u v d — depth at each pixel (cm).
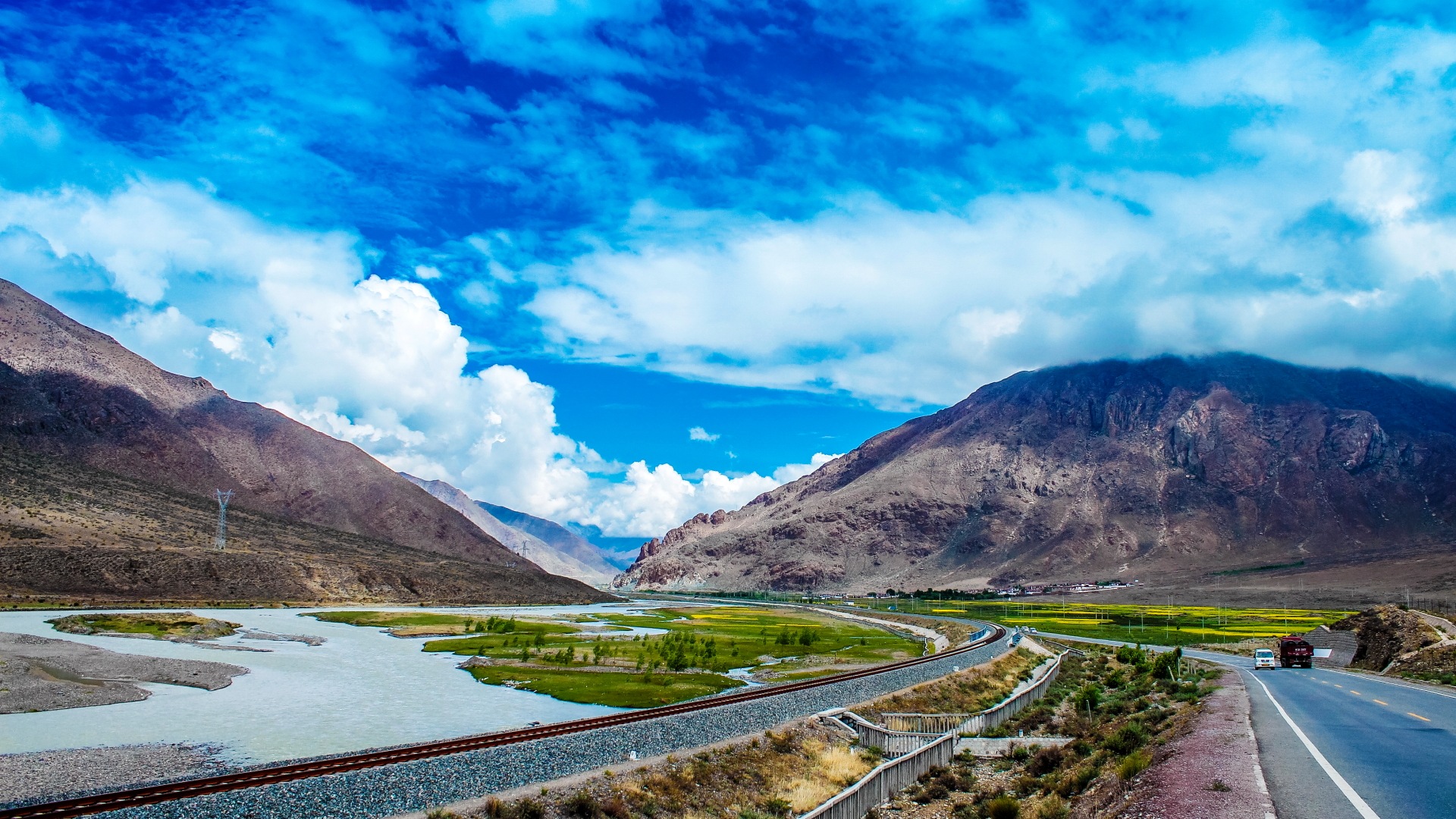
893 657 10031
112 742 4381
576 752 3384
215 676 6900
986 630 13938
